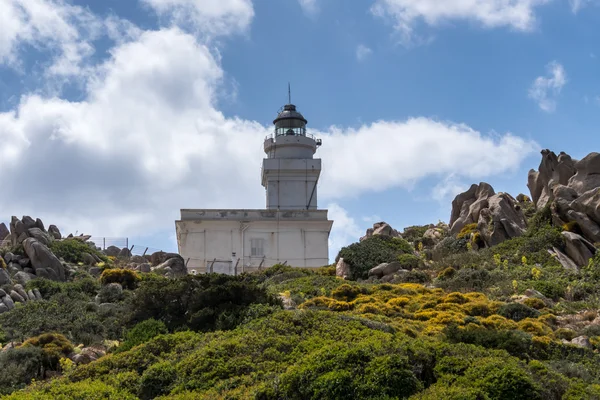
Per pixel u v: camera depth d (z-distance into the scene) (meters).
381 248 57.88
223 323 34.78
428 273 52.62
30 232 56.12
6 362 32.69
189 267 67.12
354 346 27.52
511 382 24.75
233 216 68.81
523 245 52.66
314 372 25.97
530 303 40.88
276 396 25.98
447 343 28.39
